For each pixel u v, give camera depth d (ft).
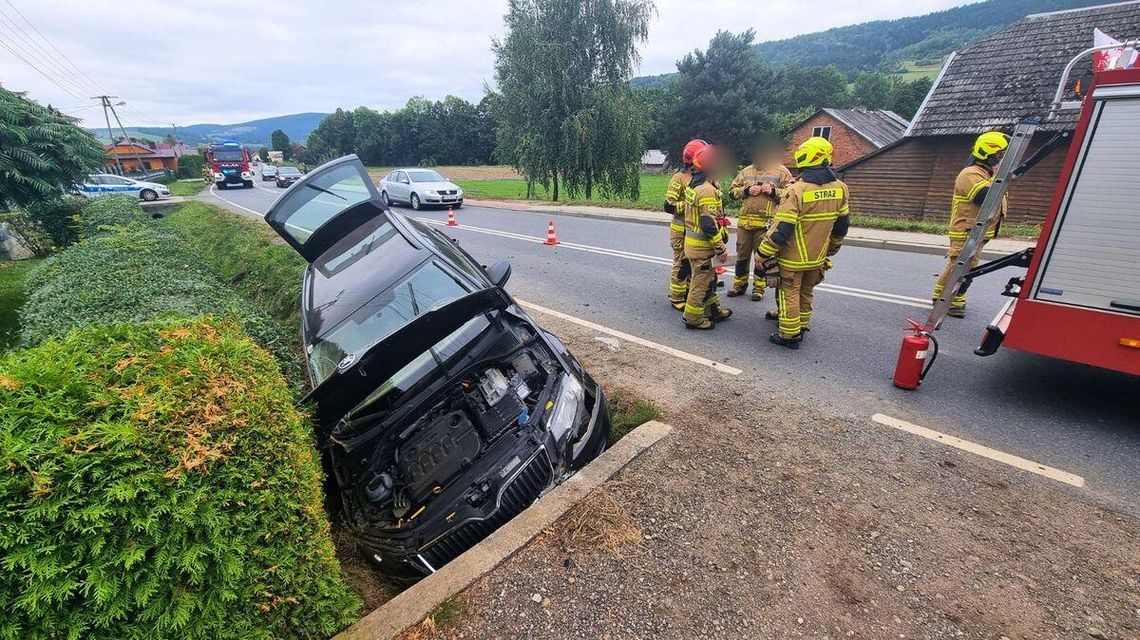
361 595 9.66
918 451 11.09
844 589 7.82
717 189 17.56
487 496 10.08
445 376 11.92
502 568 8.37
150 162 238.68
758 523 9.16
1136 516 9.02
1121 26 45.65
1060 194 11.02
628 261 30.53
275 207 14.94
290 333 18.98
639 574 8.19
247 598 6.26
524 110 72.33
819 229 15.34
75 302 14.14
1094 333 11.15
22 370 6.31
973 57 52.90
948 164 52.21
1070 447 10.97
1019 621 7.22
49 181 30.37
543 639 7.22
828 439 11.66
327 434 10.79
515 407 11.37
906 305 20.35
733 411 13.07
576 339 18.75
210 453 6.30
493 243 38.73
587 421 11.22
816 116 104.32
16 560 5.08
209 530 6.06
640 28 71.51
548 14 69.77
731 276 26.23
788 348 16.89
